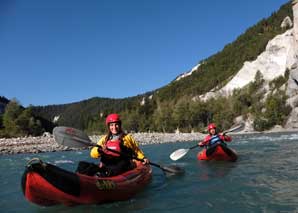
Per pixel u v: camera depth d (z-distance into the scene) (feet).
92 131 416.46
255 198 19.99
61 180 18.11
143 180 24.25
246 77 322.14
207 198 20.67
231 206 18.62
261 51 374.84
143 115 335.47
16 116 205.98
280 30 391.65
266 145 62.90
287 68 273.75
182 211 18.15
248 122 223.51
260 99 266.98
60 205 19.27
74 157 52.11
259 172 29.09
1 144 79.41
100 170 22.54
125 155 23.58
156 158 46.62
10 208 20.20
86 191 18.79
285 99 222.48
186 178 28.02
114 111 467.52
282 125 210.59
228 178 26.99
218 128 250.37
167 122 287.89
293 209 17.49
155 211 18.31
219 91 335.67
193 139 104.68
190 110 271.08
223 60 458.09
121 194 20.63
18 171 36.52
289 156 40.63
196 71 499.10
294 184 23.24
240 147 60.29
